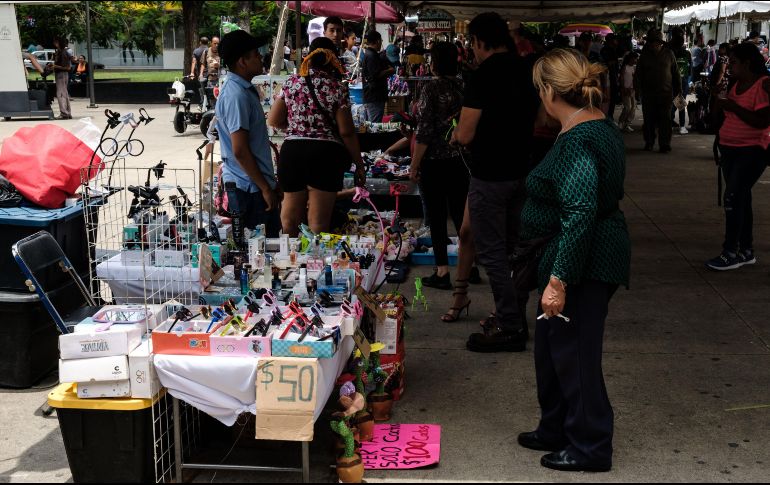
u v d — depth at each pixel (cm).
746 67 662
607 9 1378
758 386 460
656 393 452
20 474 376
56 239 475
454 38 2267
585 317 353
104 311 383
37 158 476
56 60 1905
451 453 388
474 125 485
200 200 463
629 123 1722
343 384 388
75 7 3444
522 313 519
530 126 492
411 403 444
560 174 340
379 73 1162
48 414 439
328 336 346
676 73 1370
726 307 603
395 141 954
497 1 1188
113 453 356
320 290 406
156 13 4194
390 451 386
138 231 439
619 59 2000
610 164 341
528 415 428
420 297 619
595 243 347
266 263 436
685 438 398
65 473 378
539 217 361
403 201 866
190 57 2766
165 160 1255
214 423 408
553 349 362
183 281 416
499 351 518
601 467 365
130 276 425
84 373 345
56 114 2055
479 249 510
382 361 441
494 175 491
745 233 712
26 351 471
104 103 2445
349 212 766
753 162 675
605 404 363
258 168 545
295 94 545
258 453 392
